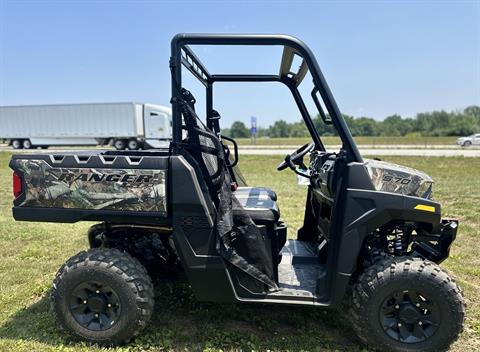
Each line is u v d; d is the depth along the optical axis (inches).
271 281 96.0
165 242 112.5
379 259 97.7
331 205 99.0
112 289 93.0
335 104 89.6
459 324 88.0
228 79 131.3
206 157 99.1
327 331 104.0
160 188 91.3
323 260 113.9
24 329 104.1
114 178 92.4
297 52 91.1
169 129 925.2
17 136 994.7
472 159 647.8
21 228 208.4
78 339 95.6
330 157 110.2
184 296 120.7
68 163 94.1
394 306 91.0
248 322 107.8
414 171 95.0
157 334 99.1
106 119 926.4
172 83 89.4
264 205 104.4
